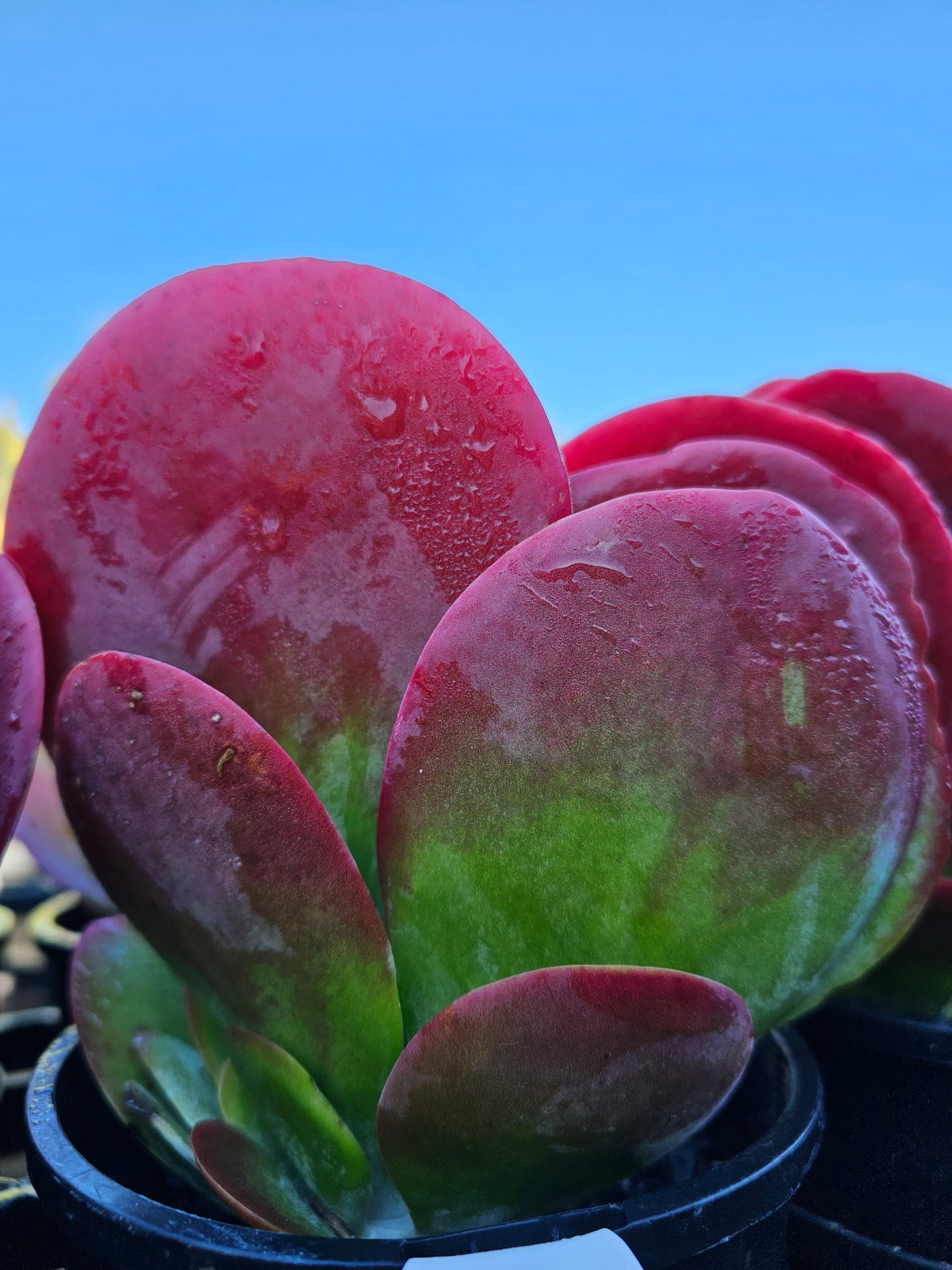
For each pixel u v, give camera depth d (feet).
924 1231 0.90
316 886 0.61
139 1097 0.73
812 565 0.63
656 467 0.79
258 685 0.70
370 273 0.71
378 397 0.71
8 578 0.63
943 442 0.93
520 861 0.63
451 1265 0.56
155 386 0.67
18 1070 1.30
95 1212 0.62
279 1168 0.67
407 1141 0.59
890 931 0.69
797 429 0.82
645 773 0.62
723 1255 0.64
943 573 0.80
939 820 0.69
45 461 0.66
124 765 0.59
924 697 0.68
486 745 0.63
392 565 0.71
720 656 0.62
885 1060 0.92
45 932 1.63
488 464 0.73
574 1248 0.57
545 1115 0.57
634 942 0.63
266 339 0.69
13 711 0.60
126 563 0.67
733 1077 0.59
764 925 0.63
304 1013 0.64
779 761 0.62
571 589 0.63
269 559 0.69
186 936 0.64
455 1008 0.55
